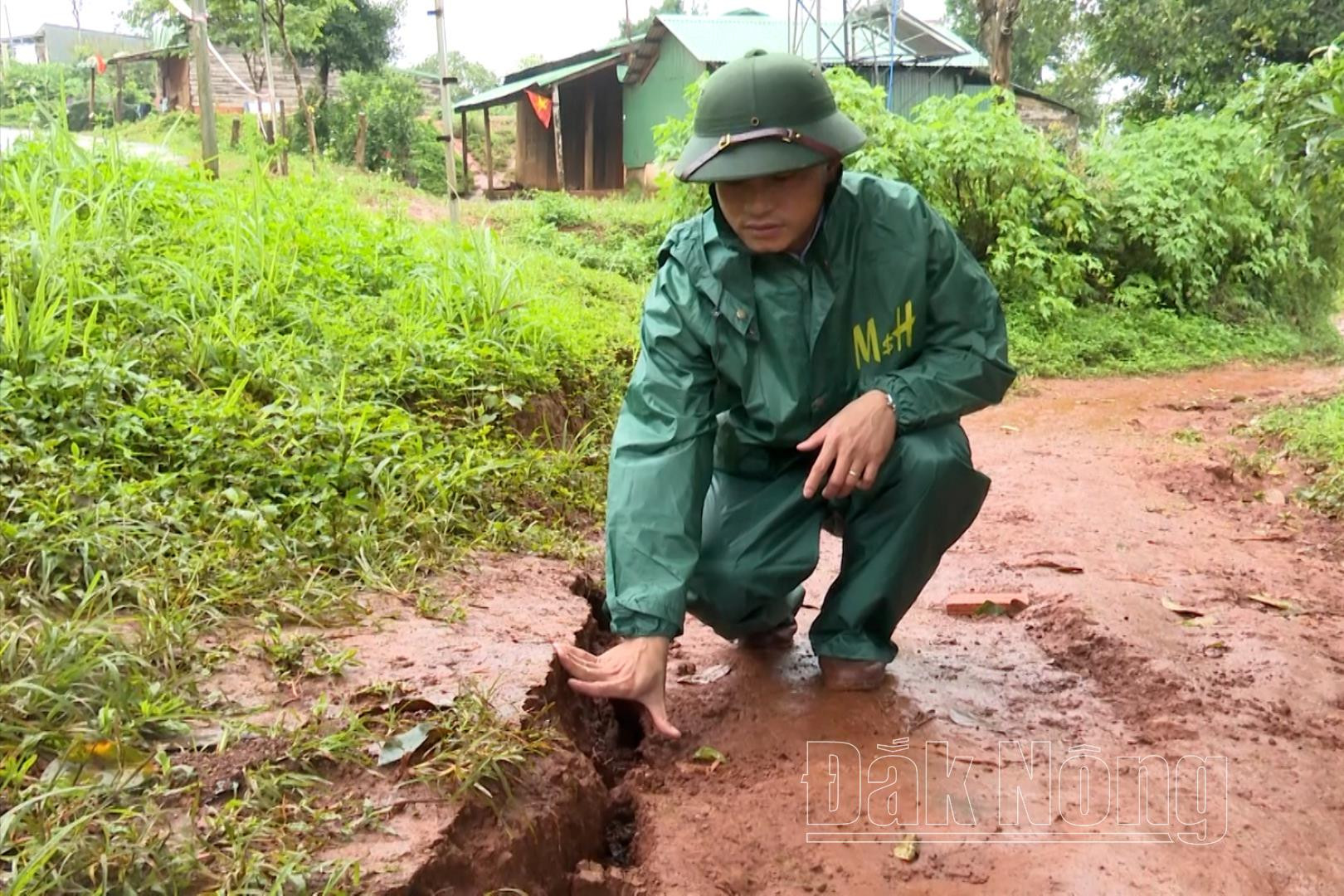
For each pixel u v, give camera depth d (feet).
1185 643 12.34
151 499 11.28
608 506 9.13
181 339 14.89
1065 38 84.69
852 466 9.20
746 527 10.28
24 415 11.94
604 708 10.65
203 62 24.94
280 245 19.54
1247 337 41.63
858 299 9.55
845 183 9.51
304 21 71.41
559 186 81.30
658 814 8.77
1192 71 66.44
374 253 21.09
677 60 71.10
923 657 11.93
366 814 6.97
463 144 77.77
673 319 9.44
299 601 10.19
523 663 9.45
